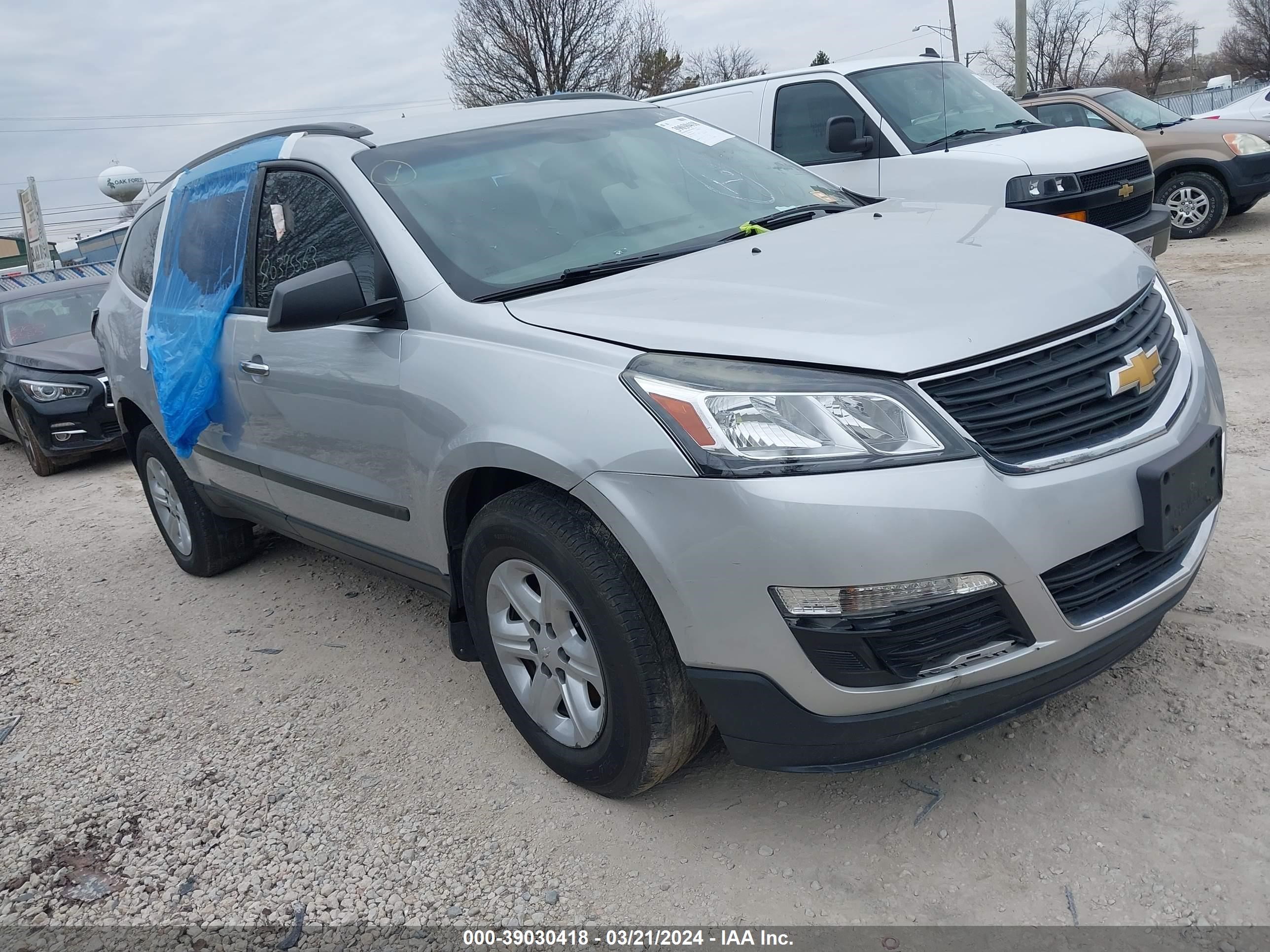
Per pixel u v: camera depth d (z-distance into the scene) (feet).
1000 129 24.43
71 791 10.58
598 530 8.16
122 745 11.43
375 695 11.82
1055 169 21.88
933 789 8.73
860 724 7.39
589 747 8.98
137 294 15.80
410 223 10.19
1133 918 7.07
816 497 6.98
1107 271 8.73
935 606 7.07
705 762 9.59
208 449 14.05
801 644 7.22
